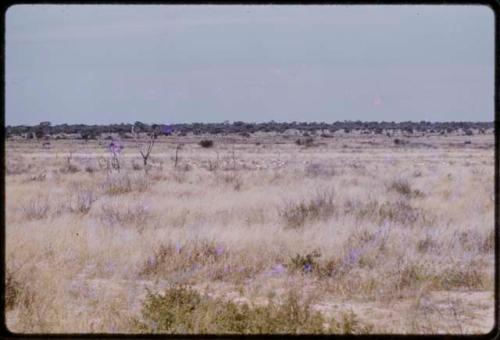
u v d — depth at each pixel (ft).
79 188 121.60
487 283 48.62
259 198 105.91
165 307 38.04
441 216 82.23
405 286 47.55
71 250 58.54
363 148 413.18
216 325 36.06
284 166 213.66
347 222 74.08
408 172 182.70
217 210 90.68
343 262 53.62
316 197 93.35
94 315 40.14
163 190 122.42
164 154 324.19
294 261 54.19
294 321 36.42
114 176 138.51
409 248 59.82
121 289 46.37
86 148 389.19
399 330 37.14
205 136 615.98
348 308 42.98
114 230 69.97
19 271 46.34
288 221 77.82
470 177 151.74
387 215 79.20
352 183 142.72
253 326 35.83
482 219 77.30
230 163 239.09
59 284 45.75
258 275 51.75
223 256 56.29
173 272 52.75
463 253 58.23
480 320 40.29
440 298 45.88
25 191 117.50
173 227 74.49
